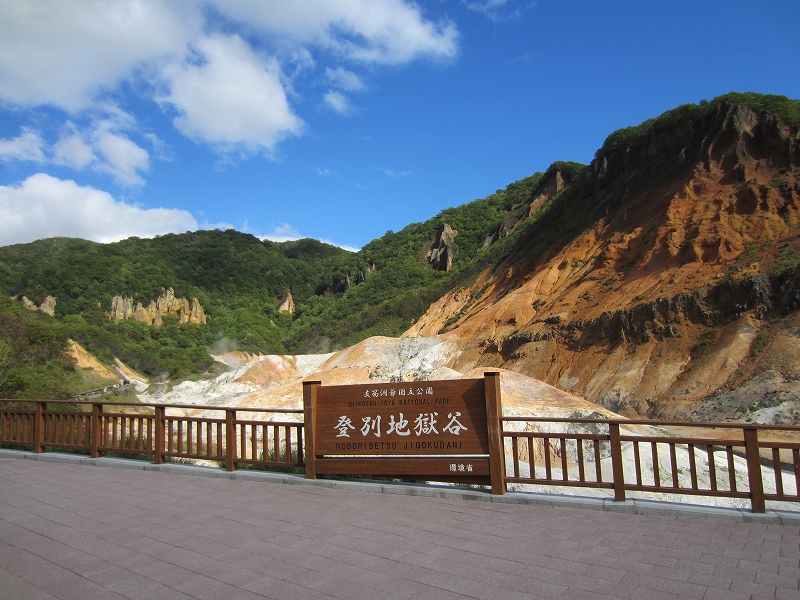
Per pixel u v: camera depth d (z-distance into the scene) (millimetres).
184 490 8148
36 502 7438
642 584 4617
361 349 42188
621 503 6961
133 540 5812
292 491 8070
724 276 31641
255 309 117375
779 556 5297
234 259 132250
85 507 7168
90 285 95188
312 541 5781
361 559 5242
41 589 4566
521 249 59312
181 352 85312
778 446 6695
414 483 8258
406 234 118625
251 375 43250
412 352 42969
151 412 28688
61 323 75250
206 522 6484
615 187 50188
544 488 11641
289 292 126688
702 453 14492
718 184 38531
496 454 7625
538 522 6461
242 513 6879
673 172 43938
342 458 8438
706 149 41125
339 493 7945
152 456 10805
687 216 38031
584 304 38906
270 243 154500
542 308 43188
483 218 102062
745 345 27562
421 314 73250
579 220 52125
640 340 32000
